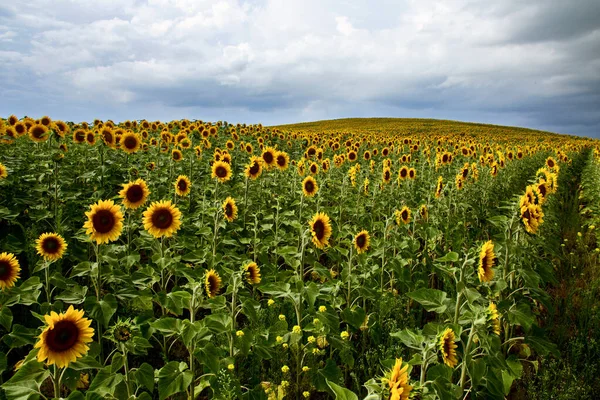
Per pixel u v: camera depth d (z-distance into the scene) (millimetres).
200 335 3918
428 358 3604
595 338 5672
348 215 10945
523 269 4953
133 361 5234
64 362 3338
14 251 5961
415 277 6977
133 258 6066
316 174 12891
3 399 3285
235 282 4547
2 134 11320
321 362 4980
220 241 7031
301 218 8977
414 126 76438
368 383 2902
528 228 5145
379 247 6672
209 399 4398
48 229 7125
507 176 16344
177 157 12203
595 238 10688
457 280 4434
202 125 20734
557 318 6555
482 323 3674
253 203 9953
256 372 4648
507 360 4414
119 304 5613
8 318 4309
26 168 10141
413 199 11867
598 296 7168
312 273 7555
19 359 5156
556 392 4578
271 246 7441
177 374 3775
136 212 8281
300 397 4676
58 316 3359
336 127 79062
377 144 29281
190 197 10406
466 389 4305
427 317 6574
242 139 21797
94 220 5090
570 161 24297
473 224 10523
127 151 11641
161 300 4512
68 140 15000
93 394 3453
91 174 9477
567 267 8438
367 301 6223
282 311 5855
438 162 16484
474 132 65688
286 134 28125
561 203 14672
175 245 6828
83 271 5043
